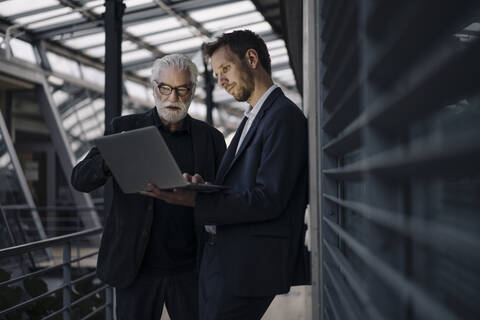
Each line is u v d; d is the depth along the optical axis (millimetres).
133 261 1711
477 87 298
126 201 1741
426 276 382
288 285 1288
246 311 1331
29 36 8633
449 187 347
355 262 916
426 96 351
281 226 1309
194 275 1846
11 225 7426
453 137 283
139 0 8070
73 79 9508
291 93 14094
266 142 1289
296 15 2947
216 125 14648
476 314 296
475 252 259
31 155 10883
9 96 9016
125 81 11008
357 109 739
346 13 687
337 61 865
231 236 1321
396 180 463
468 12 290
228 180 1373
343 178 845
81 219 9117
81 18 8289
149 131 1139
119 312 1789
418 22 328
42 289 3059
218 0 8195
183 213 1797
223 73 1420
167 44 10016
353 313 658
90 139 9883
